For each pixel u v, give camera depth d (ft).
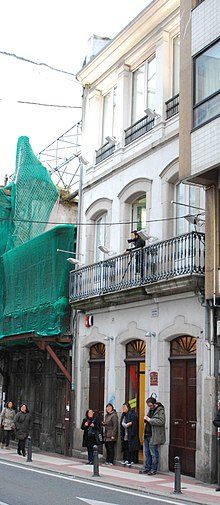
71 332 69.41
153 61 63.05
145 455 52.01
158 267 54.24
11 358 86.69
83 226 71.61
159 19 60.39
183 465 50.44
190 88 49.70
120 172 64.90
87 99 74.23
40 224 83.87
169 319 53.78
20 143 86.07
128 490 42.88
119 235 63.62
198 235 50.26
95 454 49.73
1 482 44.83
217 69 46.98
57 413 71.92
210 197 49.39
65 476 49.85
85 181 72.33
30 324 74.43
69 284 69.72
